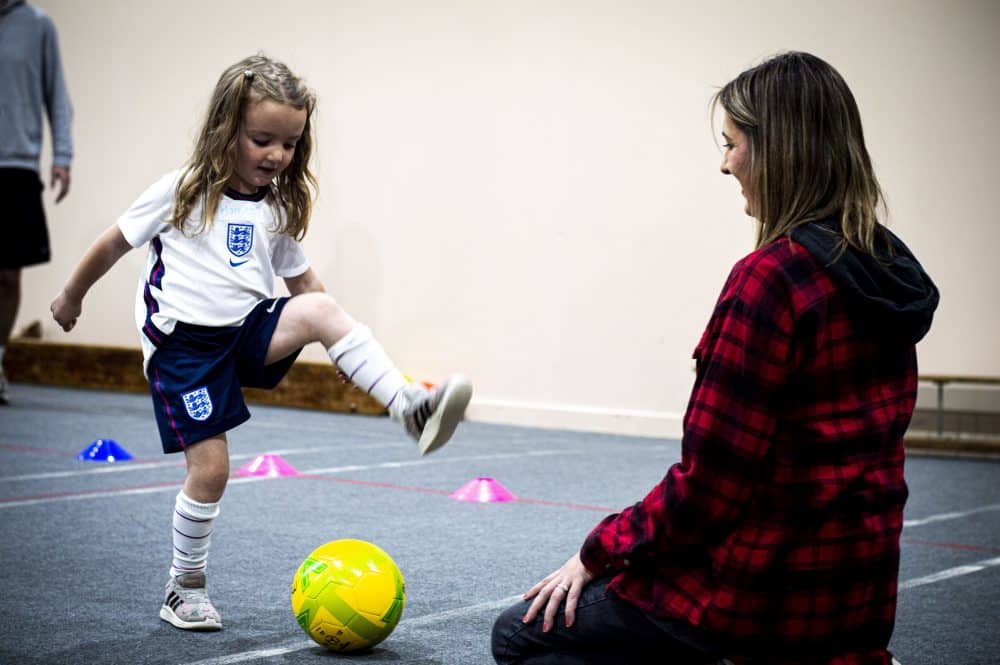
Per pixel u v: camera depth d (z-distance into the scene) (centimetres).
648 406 679
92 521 345
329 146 789
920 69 632
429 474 477
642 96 677
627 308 685
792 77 154
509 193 723
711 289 661
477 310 736
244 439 580
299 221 243
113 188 882
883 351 147
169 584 238
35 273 916
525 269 718
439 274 749
